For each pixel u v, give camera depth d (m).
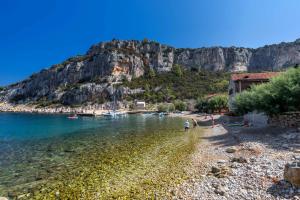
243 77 49.62
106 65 190.62
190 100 128.25
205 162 14.91
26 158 19.42
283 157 12.59
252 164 12.06
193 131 33.16
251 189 9.09
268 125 26.77
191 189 10.12
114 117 86.19
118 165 15.76
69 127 49.19
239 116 40.59
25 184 12.81
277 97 24.08
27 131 42.41
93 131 39.56
